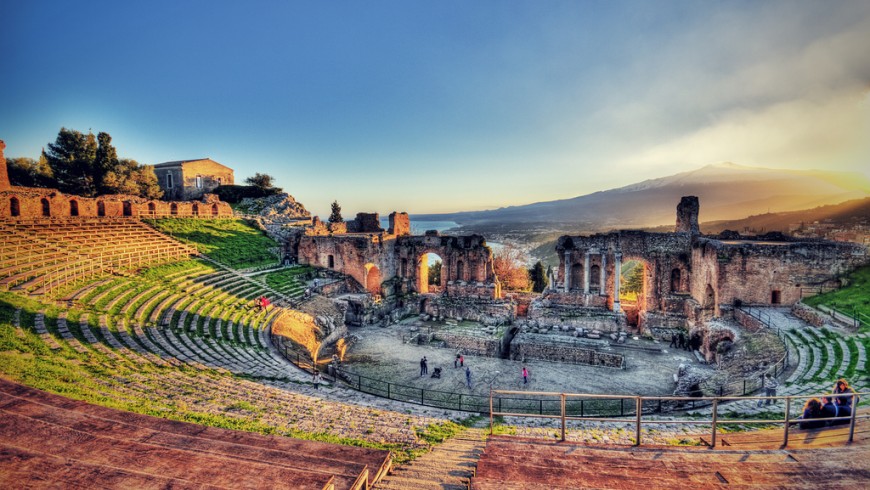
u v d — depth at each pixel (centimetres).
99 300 2558
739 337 2911
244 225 5597
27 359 1561
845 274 3180
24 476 593
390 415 1753
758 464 852
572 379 2862
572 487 757
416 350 3481
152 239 4169
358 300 4238
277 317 3341
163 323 2559
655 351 3462
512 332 4041
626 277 9494
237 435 834
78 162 6244
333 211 8662
